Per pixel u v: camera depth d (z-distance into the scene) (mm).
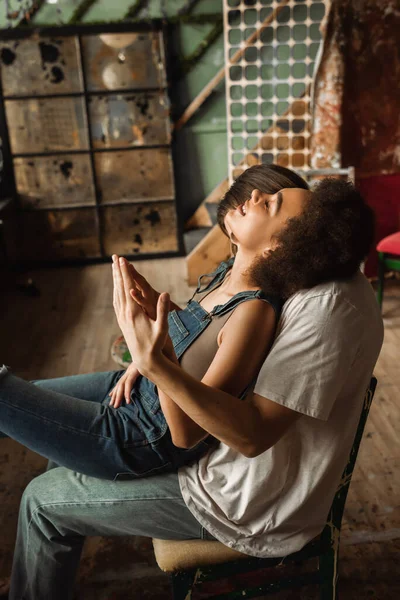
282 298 1011
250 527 1065
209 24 4605
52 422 1125
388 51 3621
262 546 1069
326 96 3719
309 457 1039
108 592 1553
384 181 3891
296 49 4680
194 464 1112
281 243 985
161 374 880
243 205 1094
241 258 1101
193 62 4684
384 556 1637
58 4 4457
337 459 1059
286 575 1603
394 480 1967
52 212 4816
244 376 965
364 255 989
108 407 1187
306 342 926
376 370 2775
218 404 889
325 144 3830
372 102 3725
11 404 1119
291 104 4016
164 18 4453
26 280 4516
